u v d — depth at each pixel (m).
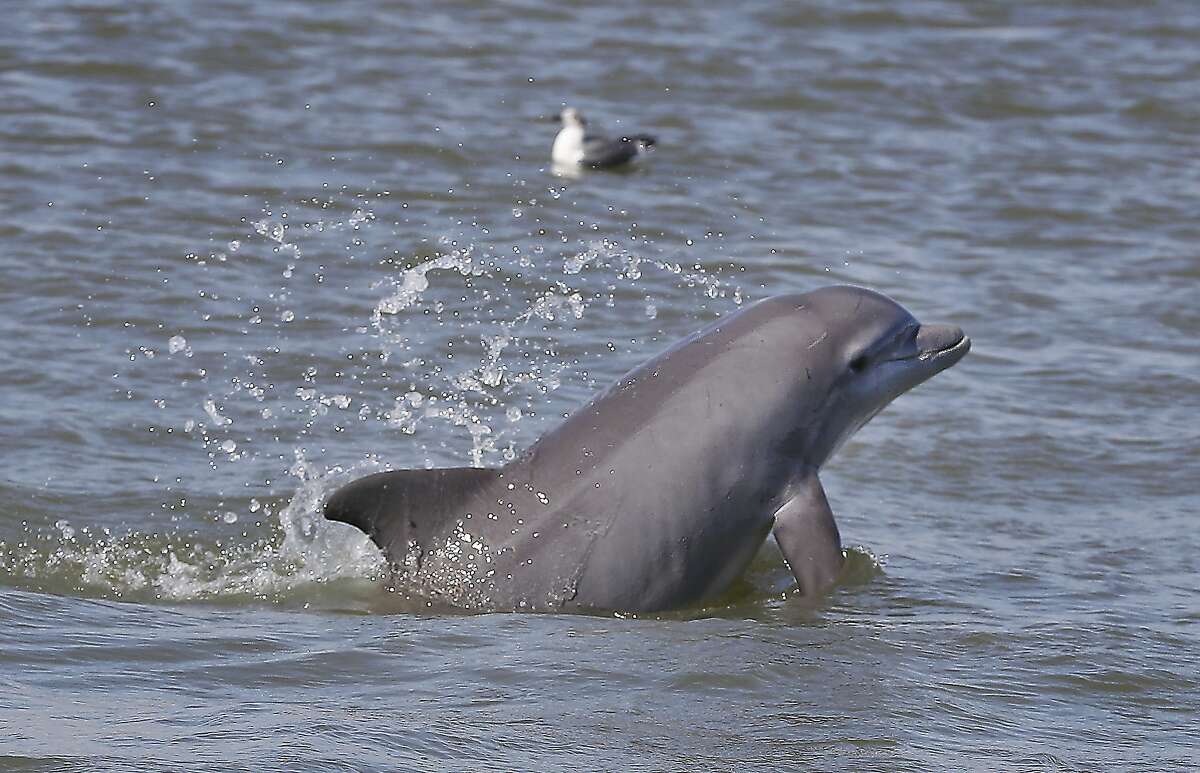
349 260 63.03
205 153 76.31
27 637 31.14
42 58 90.25
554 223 69.94
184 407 48.78
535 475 36.44
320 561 38.31
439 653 31.45
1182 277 66.88
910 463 47.38
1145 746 28.55
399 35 101.62
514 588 35.62
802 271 65.38
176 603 35.41
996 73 100.25
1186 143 88.75
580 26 106.62
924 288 64.25
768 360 37.47
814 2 113.88
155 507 41.50
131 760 24.66
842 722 28.67
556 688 29.62
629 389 37.41
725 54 101.81
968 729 28.81
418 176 75.50
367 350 54.06
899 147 85.62
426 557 36.03
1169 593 38.16
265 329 55.69
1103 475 47.09
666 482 36.19
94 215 66.62
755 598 37.16
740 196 76.25
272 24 101.12
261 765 24.59
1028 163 83.50
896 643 33.62
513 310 58.69
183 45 95.12
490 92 92.19
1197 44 108.75
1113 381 54.78
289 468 44.72
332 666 30.39
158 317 56.16
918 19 111.81
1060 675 32.00
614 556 35.78
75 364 51.62
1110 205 76.88
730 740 27.53
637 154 80.25
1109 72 101.50
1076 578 39.09
